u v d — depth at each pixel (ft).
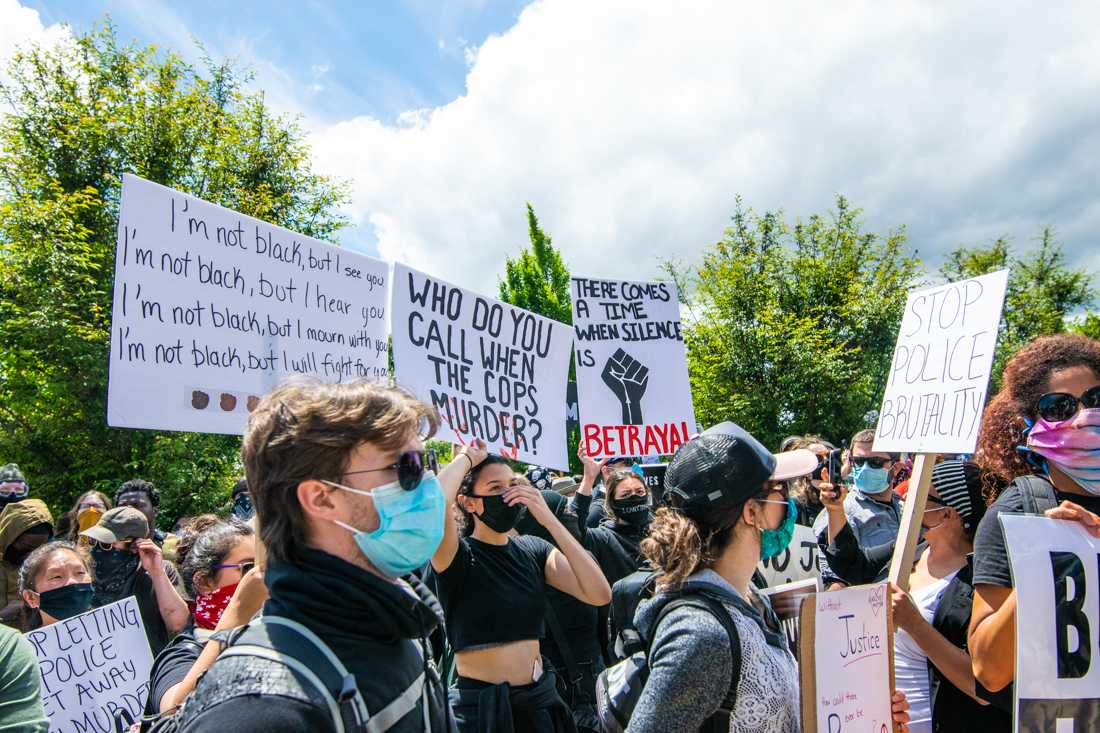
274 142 54.85
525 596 9.30
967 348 7.61
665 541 5.49
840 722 5.53
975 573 6.28
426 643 4.67
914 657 7.86
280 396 4.18
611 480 14.24
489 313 11.60
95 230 42.60
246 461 4.16
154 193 8.44
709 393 63.05
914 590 8.36
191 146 47.83
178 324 8.52
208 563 8.89
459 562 9.20
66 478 38.27
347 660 3.75
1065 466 6.12
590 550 13.80
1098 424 5.97
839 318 67.67
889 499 14.49
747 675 4.94
